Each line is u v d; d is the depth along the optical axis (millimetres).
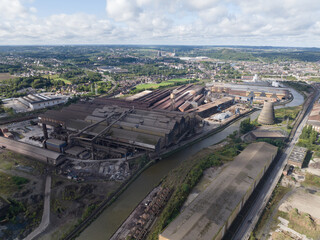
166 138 131250
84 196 91938
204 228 66250
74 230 74688
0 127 165000
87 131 137250
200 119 177625
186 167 111312
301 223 76125
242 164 102688
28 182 100188
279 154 128625
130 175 107125
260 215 80938
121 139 127750
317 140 146875
